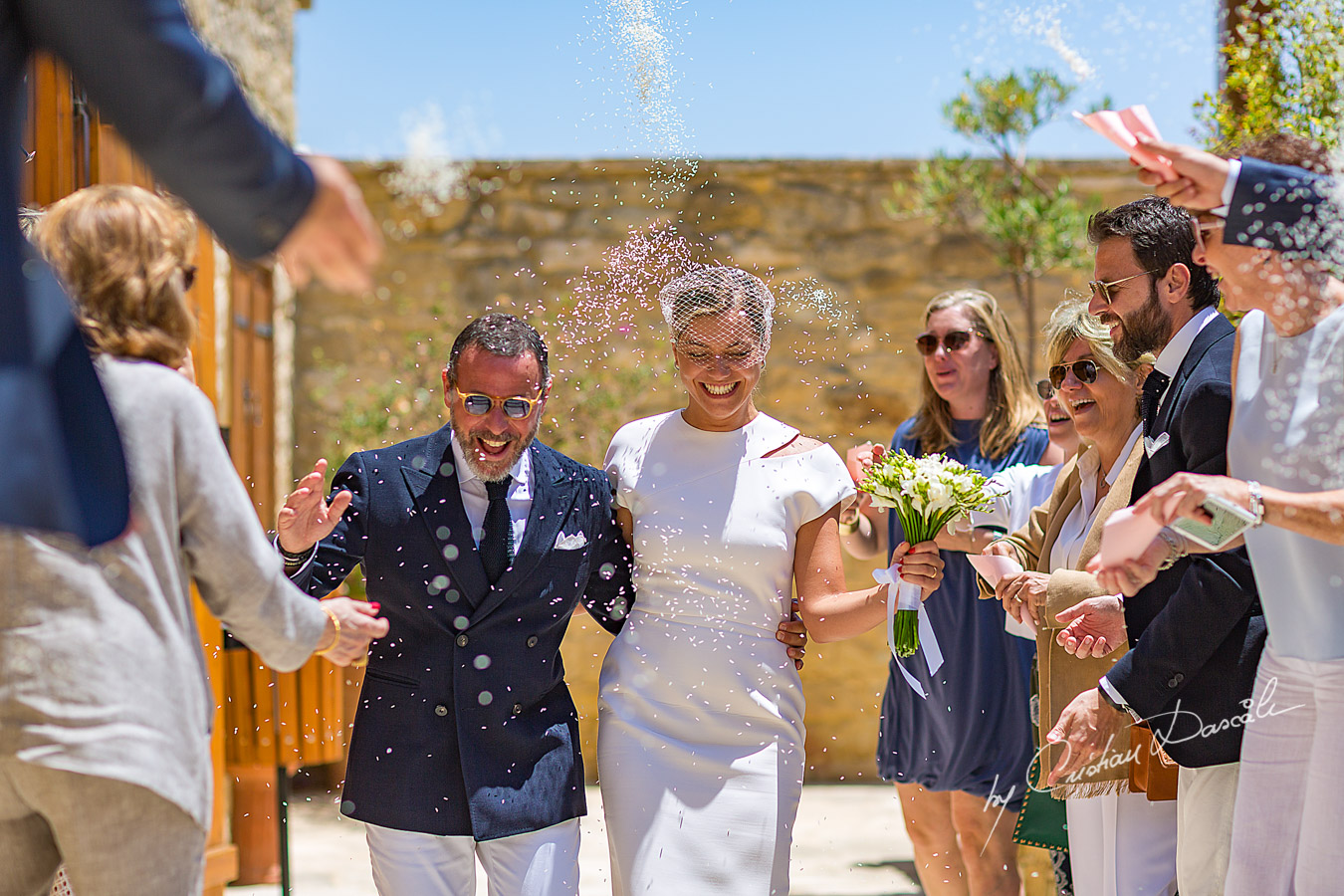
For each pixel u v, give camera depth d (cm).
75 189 339
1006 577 294
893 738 379
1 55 115
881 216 751
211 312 445
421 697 269
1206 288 268
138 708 165
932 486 282
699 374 296
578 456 666
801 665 304
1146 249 267
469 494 278
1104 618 260
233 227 125
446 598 270
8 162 119
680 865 280
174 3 116
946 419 396
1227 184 210
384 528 271
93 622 163
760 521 294
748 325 296
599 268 746
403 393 730
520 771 271
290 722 428
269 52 631
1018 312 740
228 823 579
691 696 289
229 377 614
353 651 213
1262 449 222
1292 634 220
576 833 280
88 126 344
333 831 621
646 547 296
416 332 750
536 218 753
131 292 171
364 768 270
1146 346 272
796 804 296
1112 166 730
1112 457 292
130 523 151
